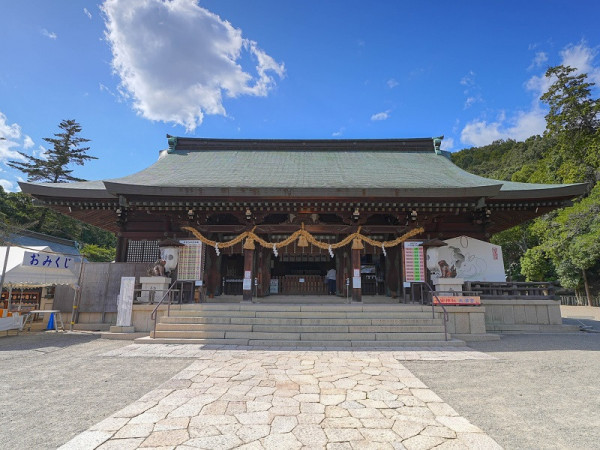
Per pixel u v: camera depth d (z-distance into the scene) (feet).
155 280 36.40
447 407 15.26
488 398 16.60
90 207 43.73
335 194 38.06
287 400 15.96
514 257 136.98
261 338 30.42
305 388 17.74
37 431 12.81
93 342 31.50
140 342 30.27
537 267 109.40
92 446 11.46
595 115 104.53
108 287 40.57
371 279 52.49
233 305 35.12
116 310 40.09
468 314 33.35
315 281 55.21
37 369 21.86
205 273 47.14
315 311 34.14
